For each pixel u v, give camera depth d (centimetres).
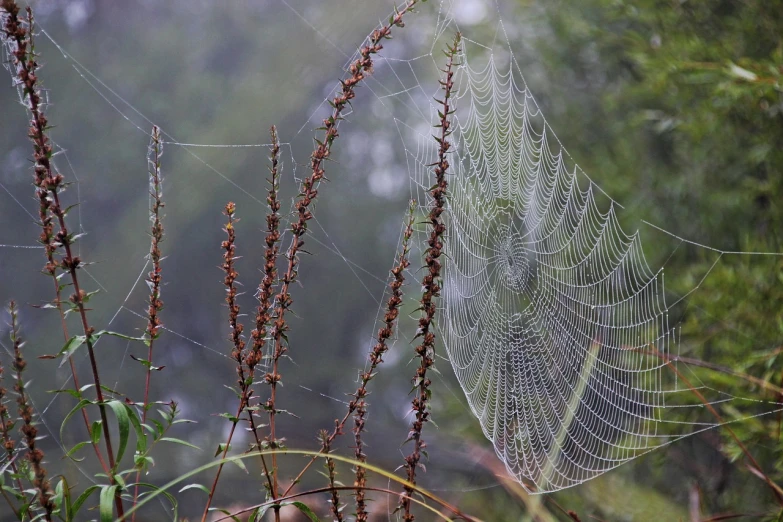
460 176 483
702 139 693
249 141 1212
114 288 1139
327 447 213
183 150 1259
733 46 666
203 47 1534
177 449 763
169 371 1243
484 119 614
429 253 238
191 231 1257
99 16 1505
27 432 192
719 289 586
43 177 196
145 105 1444
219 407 1257
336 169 1545
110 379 1164
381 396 1251
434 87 950
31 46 194
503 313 536
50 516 189
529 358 530
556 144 823
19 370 195
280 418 1138
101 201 1328
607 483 547
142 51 1505
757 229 670
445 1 925
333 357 1455
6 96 1067
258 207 1252
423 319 232
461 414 761
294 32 1269
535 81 871
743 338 556
